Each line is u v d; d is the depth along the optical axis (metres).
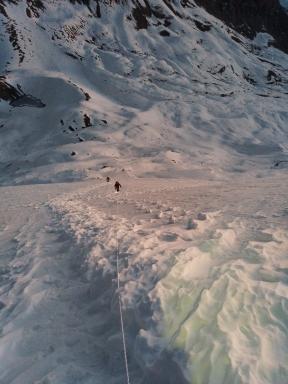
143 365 3.12
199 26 142.25
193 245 5.31
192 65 117.19
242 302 3.52
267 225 6.70
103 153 61.22
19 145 75.12
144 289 4.08
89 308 4.45
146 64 110.50
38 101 87.56
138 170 50.66
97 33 121.12
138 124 77.75
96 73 102.50
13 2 113.56
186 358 2.92
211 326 3.21
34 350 3.80
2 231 9.99
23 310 4.59
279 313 3.38
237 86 114.19
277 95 113.88
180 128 81.00
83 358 3.61
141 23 130.62
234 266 4.31
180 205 11.25
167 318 3.43
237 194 13.13
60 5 123.62
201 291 3.67
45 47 107.38
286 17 192.75
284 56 156.25
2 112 86.25
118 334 3.69
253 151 69.38
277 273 4.14
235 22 164.88
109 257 5.50
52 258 6.30
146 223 8.24
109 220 8.83
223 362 2.84
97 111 80.44
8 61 100.62
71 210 11.45
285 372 2.80
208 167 54.06
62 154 60.34
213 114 90.06
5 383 3.37
